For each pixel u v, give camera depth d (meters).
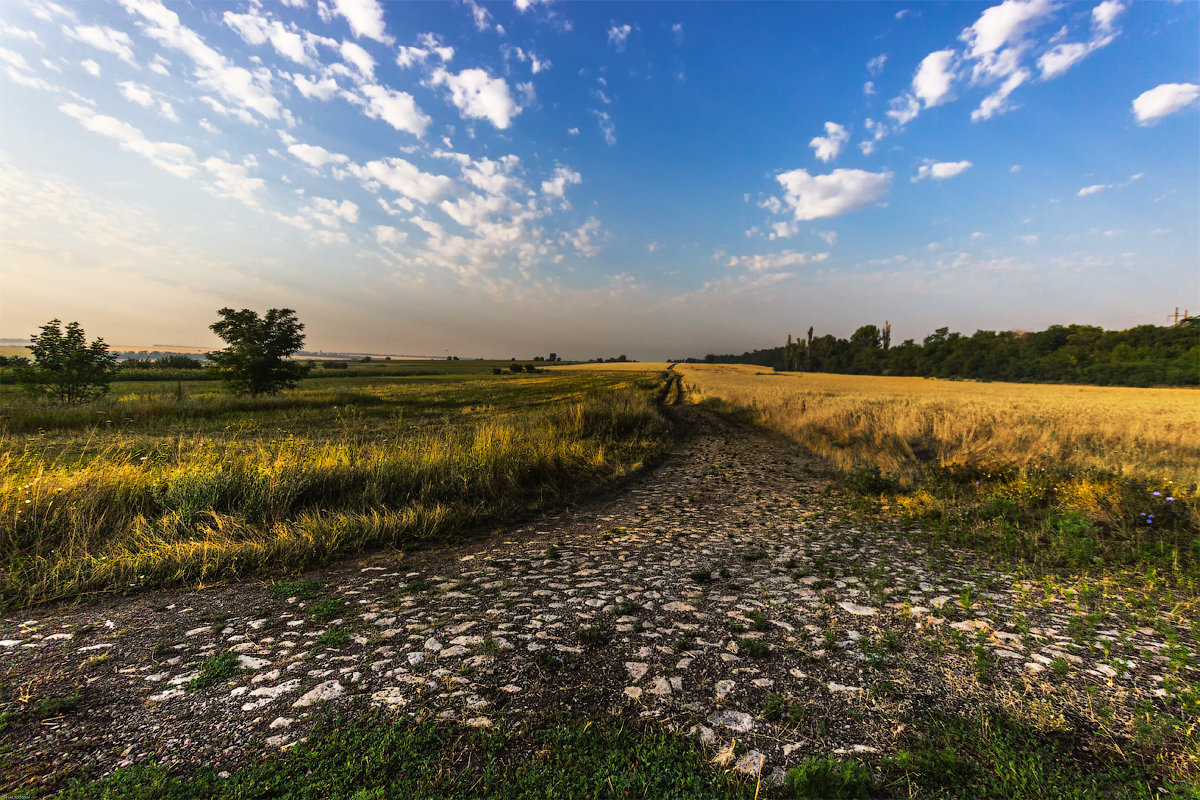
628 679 2.59
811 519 6.60
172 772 1.85
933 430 13.88
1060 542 4.88
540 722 2.20
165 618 3.41
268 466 6.80
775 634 3.15
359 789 1.77
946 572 4.38
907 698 2.37
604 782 1.83
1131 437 11.31
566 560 4.96
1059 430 12.33
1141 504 5.61
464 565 4.80
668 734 2.13
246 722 2.17
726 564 4.77
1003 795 1.72
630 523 6.62
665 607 3.65
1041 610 3.44
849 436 14.70
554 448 9.99
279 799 1.71
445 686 2.49
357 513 6.13
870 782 1.80
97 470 6.12
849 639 3.03
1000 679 2.50
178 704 2.31
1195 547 4.50
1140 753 1.89
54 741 2.01
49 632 3.15
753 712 2.29
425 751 1.99
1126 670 2.52
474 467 8.09
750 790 1.78
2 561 4.25
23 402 16.59
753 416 22.17
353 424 17.61
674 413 23.27
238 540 5.09
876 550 5.14
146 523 5.19
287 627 3.26
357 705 2.31
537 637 3.10
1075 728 2.08
